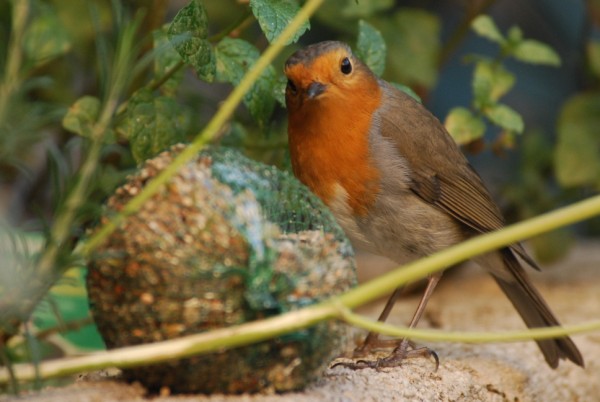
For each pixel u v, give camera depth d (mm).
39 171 10469
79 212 5262
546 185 12070
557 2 14680
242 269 4840
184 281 4836
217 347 4691
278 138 8766
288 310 4938
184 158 4914
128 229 4934
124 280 4902
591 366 8438
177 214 4930
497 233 4840
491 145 9500
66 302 7727
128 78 6062
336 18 10086
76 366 4832
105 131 5895
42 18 8141
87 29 10219
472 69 14336
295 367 5078
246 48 6891
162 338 4914
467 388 6840
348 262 5270
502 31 14789
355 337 8359
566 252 11672
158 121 6746
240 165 5305
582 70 12578
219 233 4883
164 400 4988
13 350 6371
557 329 4988
